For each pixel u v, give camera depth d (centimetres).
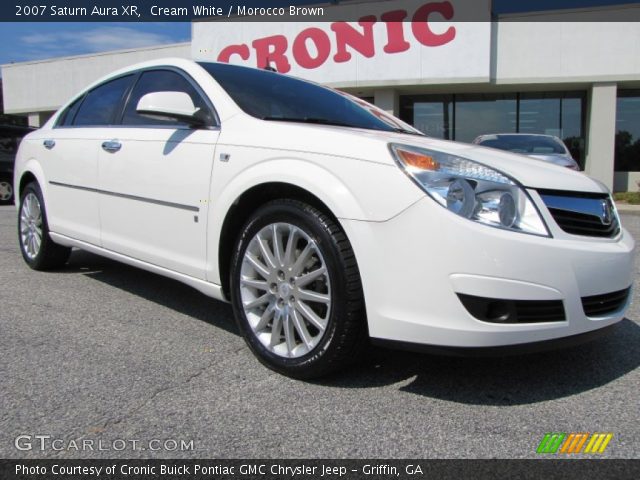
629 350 303
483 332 219
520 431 218
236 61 1559
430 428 220
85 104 436
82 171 398
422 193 226
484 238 218
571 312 231
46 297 400
